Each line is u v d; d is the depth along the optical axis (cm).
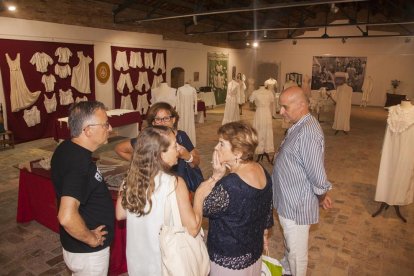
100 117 157
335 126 930
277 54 1734
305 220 212
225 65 1598
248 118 1178
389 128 369
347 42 1591
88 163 155
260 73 1783
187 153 223
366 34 1227
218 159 150
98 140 159
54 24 790
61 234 166
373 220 389
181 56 1280
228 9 794
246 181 146
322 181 199
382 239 344
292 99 206
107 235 165
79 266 162
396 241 340
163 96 721
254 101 617
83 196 149
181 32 1259
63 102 836
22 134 753
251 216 149
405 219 388
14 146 711
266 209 159
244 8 780
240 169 151
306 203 210
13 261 291
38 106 779
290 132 215
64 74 826
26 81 743
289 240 220
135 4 1006
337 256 311
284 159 211
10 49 704
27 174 339
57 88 817
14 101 723
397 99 1487
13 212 386
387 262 301
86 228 150
